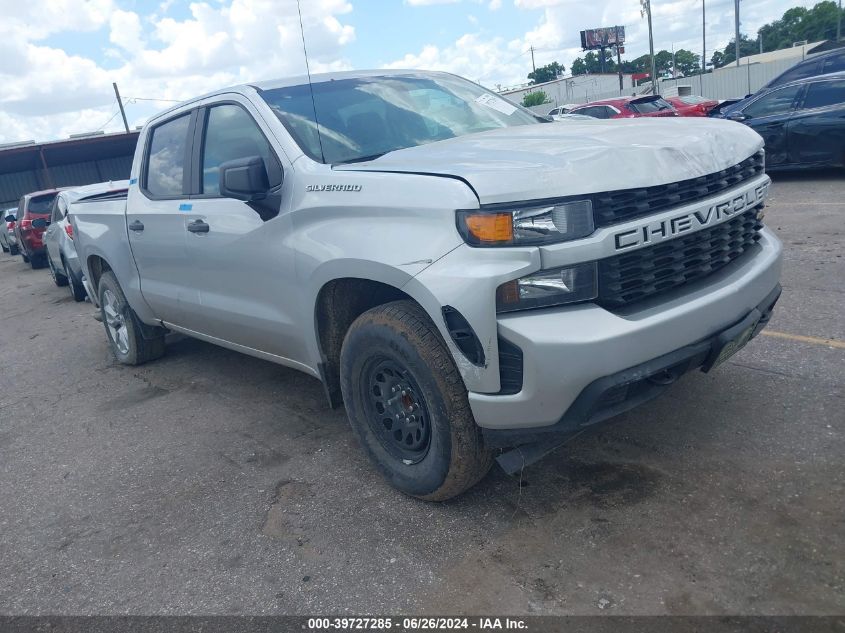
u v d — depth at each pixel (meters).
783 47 94.81
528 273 2.60
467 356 2.73
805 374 3.98
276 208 3.55
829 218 7.97
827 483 2.96
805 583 2.44
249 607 2.74
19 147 31.27
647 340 2.63
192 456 4.16
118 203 5.44
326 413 4.53
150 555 3.19
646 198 2.76
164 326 5.39
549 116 4.55
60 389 5.89
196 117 4.43
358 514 3.27
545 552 2.80
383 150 3.67
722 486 3.05
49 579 3.12
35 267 16.48
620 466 3.32
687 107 18.92
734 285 2.97
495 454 3.02
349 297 3.45
